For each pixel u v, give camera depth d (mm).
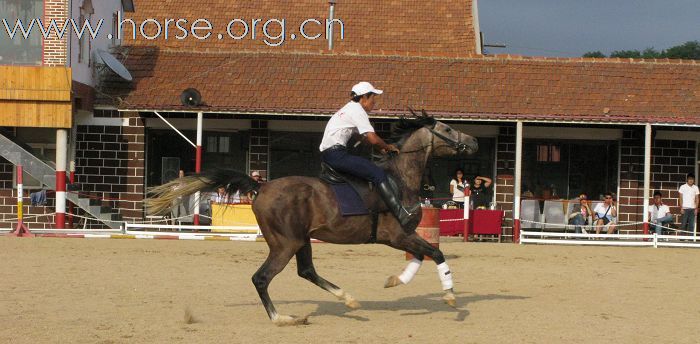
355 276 15625
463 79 27000
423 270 16688
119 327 10219
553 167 27125
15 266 15930
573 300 12945
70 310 11391
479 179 25781
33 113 24469
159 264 16828
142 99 25906
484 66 27547
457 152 11312
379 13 34281
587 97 26484
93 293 12914
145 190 26547
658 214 25547
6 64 24859
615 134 26719
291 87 26547
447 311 11773
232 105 25484
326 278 15250
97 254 18375
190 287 13766
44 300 12164
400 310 11844
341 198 10508
